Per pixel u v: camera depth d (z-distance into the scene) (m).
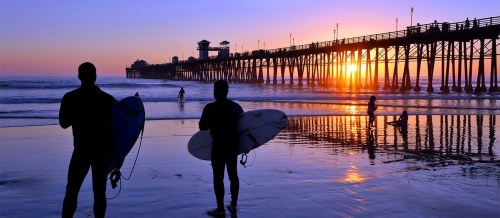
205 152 5.39
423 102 32.31
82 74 4.21
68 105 4.16
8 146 10.90
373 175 6.99
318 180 6.61
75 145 4.19
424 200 5.41
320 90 59.53
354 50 60.50
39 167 8.00
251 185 6.27
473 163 8.16
